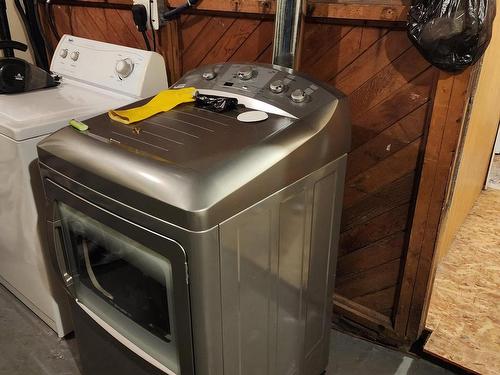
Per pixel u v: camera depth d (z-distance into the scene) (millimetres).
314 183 1226
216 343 1054
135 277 1151
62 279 1410
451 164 1415
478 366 1660
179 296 997
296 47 1413
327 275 1490
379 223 1672
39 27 2332
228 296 1043
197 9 1820
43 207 1559
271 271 1178
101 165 1039
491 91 2131
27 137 1429
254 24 1703
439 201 1479
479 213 2764
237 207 972
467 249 2410
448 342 1770
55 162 1170
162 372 1170
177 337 1067
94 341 1411
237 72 1397
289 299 1315
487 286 2119
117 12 2098
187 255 936
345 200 1718
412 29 1282
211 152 1022
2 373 1694
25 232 1640
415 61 1392
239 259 1038
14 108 1581
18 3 2246
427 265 1588
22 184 1504
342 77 1556
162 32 1963
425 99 1416
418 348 1758
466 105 1345
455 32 1213
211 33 1840
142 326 1211
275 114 1229
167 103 1319
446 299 2020
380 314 1808
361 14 1409
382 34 1423
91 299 1370
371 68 1484
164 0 1861
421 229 1552
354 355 1770
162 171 955
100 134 1157
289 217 1173
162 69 1771
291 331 1387
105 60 1821
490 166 2947
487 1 1183
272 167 1041
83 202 1130
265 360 1298
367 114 1549
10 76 1723
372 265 1751
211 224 918
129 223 1021
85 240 1271
